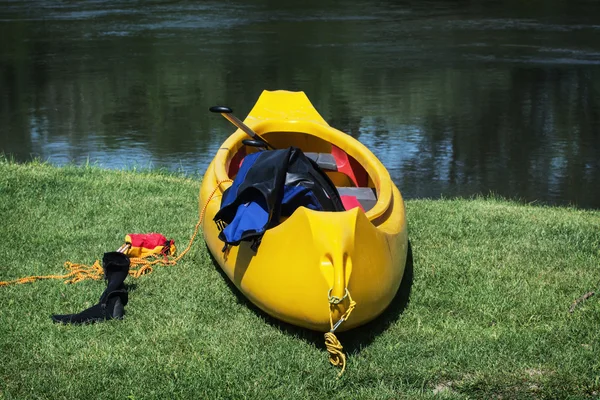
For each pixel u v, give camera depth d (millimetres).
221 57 19375
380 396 3467
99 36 22953
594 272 5117
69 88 15617
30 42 21781
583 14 27922
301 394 3480
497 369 3703
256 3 32844
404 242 4633
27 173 7395
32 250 5336
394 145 11484
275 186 4199
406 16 28406
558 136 12039
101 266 4988
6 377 3574
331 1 33750
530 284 4898
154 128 12414
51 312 4320
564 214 6848
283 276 3939
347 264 3734
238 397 3447
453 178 9930
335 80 16391
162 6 31500
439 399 3430
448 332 4180
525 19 26906
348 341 4090
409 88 15602
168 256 5324
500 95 14922
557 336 4102
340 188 5480
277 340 4047
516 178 9977
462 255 5414
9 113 13508
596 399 3455
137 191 7016
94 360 3748
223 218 4488
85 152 10961
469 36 22984
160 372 3637
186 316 4312
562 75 16797
